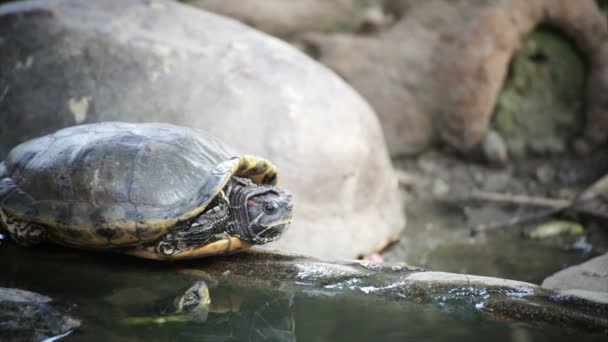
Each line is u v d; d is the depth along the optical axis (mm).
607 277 4426
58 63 6191
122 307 3771
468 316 3721
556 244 6773
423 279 4062
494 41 9305
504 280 4008
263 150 5824
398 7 10148
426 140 9875
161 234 4047
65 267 4305
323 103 6383
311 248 5668
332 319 3715
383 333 3525
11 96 6125
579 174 9336
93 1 6785
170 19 6805
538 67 9836
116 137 4359
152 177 4086
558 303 3736
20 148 4750
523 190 9008
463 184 9258
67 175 4203
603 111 9453
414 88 9695
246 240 4320
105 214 4023
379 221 6586
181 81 6109
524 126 9844
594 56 9453
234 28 7078
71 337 3404
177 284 4102
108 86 6051
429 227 7484
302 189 5859
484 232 7297
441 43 9562
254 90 6145
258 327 3611
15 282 4047
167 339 3447
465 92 9445
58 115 5949
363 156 6461
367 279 4113
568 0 9312
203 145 4426
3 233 4797
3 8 6918
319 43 10164
